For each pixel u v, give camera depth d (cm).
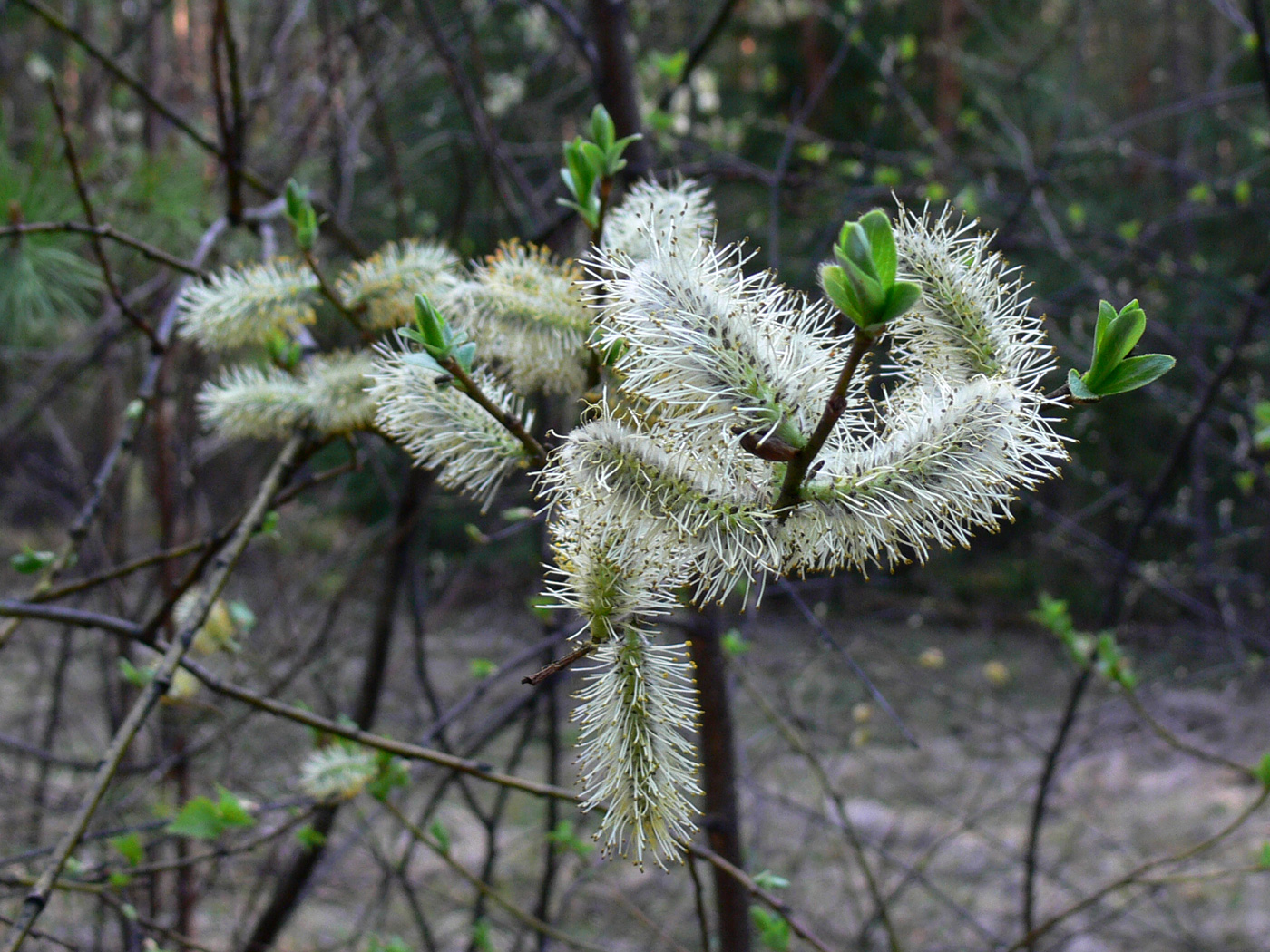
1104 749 511
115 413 525
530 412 138
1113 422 938
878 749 701
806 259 515
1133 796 671
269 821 356
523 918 239
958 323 116
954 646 910
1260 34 339
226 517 516
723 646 302
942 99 1130
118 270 372
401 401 138
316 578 546
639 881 524
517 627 790
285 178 414
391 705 608
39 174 260
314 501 801
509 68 673
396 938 262
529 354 149
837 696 700
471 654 749
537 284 151
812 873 547
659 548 110
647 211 141
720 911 275
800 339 108
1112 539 935
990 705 782
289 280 187
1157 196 1113
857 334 94
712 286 108
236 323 184
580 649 115
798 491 107
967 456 108
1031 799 641
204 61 711
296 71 525
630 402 127
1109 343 107
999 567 1038
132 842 218
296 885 345
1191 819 645
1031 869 351
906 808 626
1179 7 1435
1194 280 620
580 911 487
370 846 378
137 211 335
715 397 104
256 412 189
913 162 554
